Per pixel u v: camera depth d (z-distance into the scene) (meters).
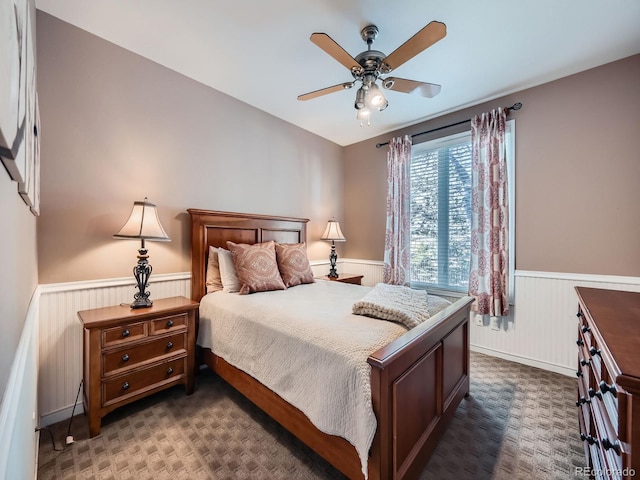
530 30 2.00
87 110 2.04
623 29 1.98
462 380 2.04
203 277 2.58
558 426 1.82
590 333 1.31
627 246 2.27
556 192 2.58
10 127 0.51
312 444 1.42
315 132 3.90
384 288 2.11
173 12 1.86
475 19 1.90
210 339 2.25
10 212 0.70
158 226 2.08
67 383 1.95
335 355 1.31
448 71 2.48
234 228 2.87
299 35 2.07
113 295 2.15
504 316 2.84
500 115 2.80
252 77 2.62
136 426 1.83
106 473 1.46
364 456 1.11
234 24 1.97
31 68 1.04
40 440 1.70
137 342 1.91
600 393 1.04
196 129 2.67
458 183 3.28
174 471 1.47
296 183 3.67
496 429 1.79
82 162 2.02
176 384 2.12
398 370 1.26
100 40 2.10
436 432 1.60
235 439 1.71
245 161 3.09
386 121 3.53
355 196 4.27
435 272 3.48
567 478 1.43
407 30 2.01
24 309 1.08
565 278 2.53
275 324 1.68
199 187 2.69
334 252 3.83
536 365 2.67
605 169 2.36
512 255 2.80
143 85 2.32
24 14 0.76
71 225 1.97
